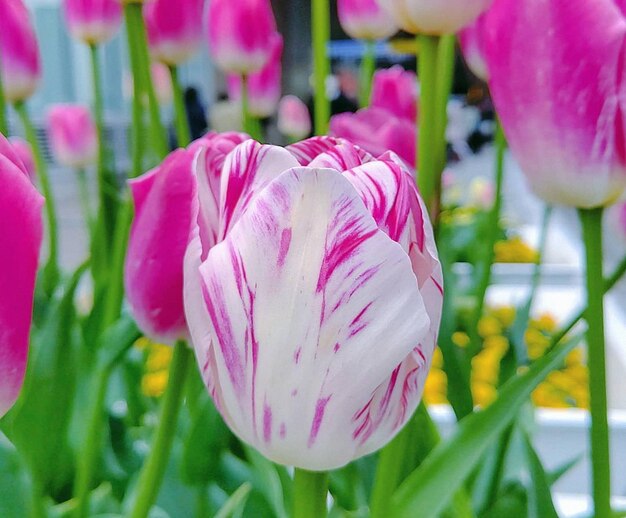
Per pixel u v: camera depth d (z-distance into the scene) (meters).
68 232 1.68
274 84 0.69
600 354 0.26
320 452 0.19
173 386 0.26
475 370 0.69
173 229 0.24
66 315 0.34
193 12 0.44
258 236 0.17
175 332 0.25
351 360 0.17
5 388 0.18
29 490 0.32
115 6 0.49
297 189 0.16
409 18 0.25
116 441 0.45
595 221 0.25
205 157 0.20
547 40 0.23
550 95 0.23
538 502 0.31
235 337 0.18
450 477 0.24
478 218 0.99
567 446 0.57
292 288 0.17
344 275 0.17
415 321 0.17
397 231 0.18
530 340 0.81
